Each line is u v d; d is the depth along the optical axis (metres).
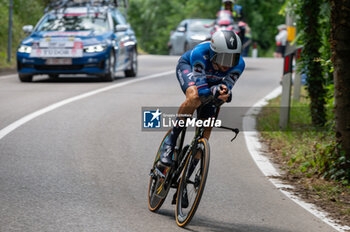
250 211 15.11
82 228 13.10
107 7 44.62
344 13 18.11
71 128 24.72
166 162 14.49
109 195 15.98
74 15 43.06
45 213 14.05
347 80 18.33
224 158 21.14
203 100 13.57
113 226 13.37
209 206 15.41
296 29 28.50
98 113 28.39
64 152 20.69
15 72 48.91
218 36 13.34
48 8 45.47
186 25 77.94
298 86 35.56
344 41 18.23
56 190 16.16
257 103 34.06
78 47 39.56
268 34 119.94
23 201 14.96
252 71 53.47
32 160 19.39
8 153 20.19
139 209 14.91
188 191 13.66
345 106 18.38
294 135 25.11
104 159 20.02
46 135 23.22
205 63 13.79
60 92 35.19
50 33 40.94
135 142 22.84
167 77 46.41
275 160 21.12
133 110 29.62
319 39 26.83
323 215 14.99
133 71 46.31
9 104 30.08
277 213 15.03
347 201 16.38
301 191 17.30
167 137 15.55
